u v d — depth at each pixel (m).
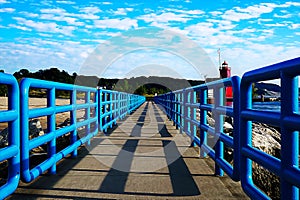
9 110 3.28
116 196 3.83
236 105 3.87
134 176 4.74
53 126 4.73
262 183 5.10
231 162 5.68
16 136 3.37
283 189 2.49
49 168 4.81
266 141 6.55
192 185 4.28
